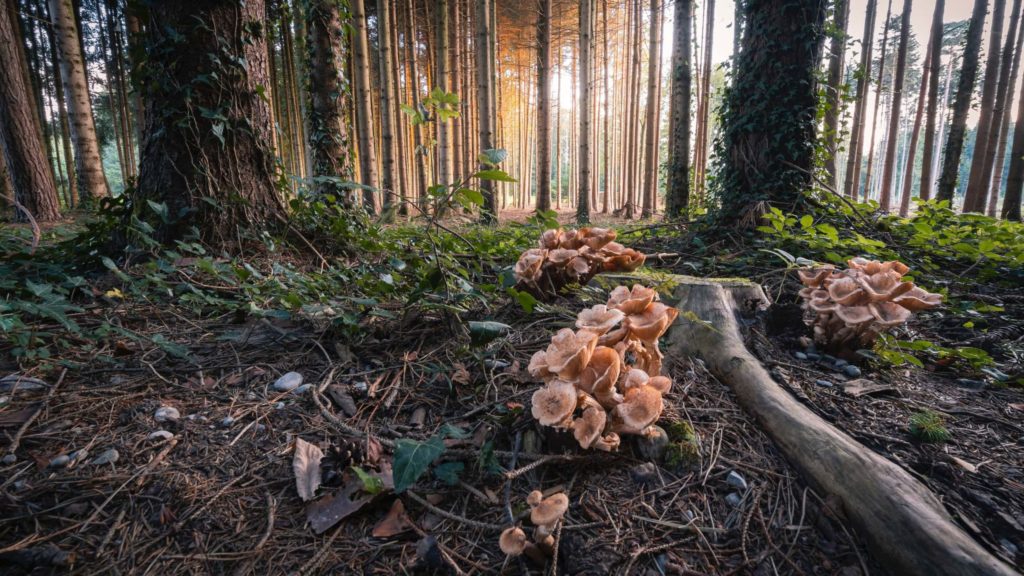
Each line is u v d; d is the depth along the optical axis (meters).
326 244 4.87
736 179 5.94
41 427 1.96
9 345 2.57
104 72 21.67
